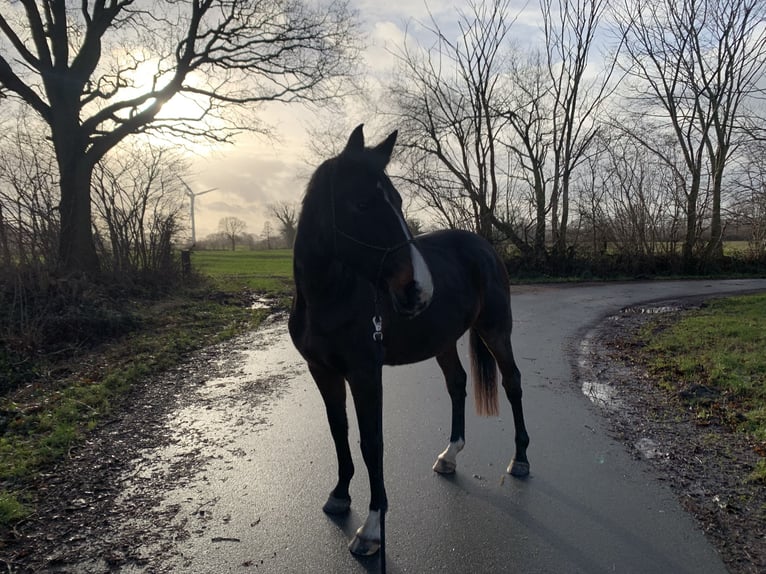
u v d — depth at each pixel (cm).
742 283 1805
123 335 849
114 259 1209
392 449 429
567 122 1989
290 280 1806
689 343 771
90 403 536
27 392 572
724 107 2202
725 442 428
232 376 659
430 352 355
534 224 2031
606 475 377
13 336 710
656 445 429
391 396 571
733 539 294
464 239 420
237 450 429
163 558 285
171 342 812
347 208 268
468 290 384
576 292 1562
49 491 359
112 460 410
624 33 2078
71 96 1238
